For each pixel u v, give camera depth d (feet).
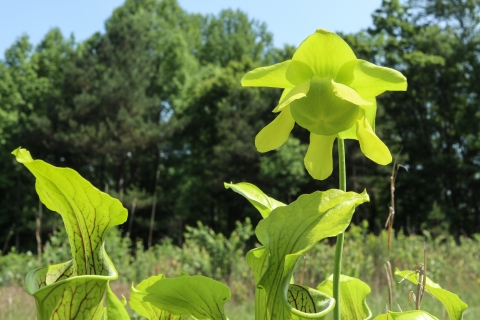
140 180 112.78
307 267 28.68
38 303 2.87
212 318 3.13
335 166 92.43
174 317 3.80
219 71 133.90
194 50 151.02
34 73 117.80
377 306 20.16
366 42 106.22
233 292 28.53
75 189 2.80
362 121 3.52
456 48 99.45
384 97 101.14
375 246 34.99
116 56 113.09
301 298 3.15
